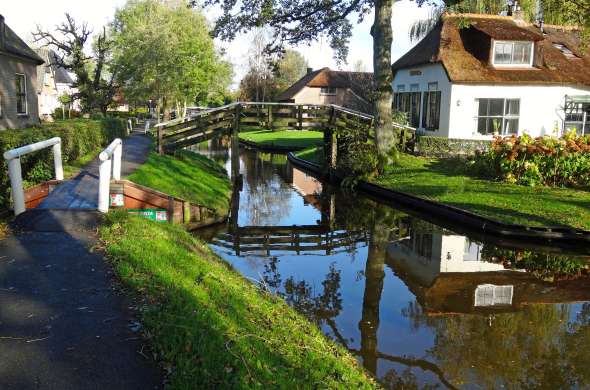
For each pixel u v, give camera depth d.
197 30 48.00
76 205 9.89
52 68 54.19
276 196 19.97
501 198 15.05
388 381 5.87
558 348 6.86
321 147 26.69
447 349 6.80
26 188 11.13
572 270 10.45
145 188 11.12
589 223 12.20
